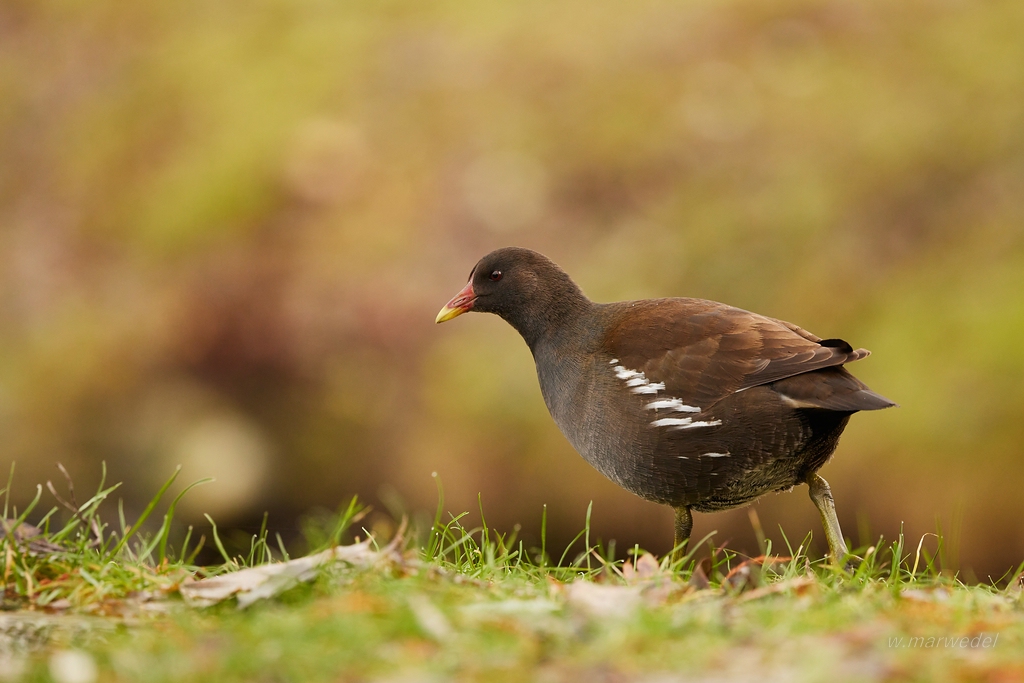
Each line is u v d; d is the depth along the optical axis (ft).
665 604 14.33
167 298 54.13
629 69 57.82
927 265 46.09
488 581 16.44
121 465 49.44
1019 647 11.95
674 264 49.37
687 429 21.07
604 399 22.15
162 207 58.08
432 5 65.92
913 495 38.11
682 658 11.64
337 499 46.60
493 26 62.75
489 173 54.85
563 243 51.88
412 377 48.21
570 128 55.88
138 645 12.59
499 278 24.54
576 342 23.35
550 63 59.26
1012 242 45.39
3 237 60.18
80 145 63.00
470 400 45.60
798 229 48.85
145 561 19.33
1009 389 39.24
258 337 52.13
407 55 62.08
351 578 14.90
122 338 53.67
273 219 55.67
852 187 49.73
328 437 48.21
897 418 39.75
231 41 65.72
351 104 60.03
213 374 51.98
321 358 50.52
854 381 20.38
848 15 57.77
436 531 19.47
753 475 21.33
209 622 13.83
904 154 50.21
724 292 48.03
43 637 13.69
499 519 42.80
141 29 68.03
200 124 61.46
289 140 58.44
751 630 12.54
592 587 14.78
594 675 11.27
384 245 53.26
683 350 21.39
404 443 46.57
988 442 38.17
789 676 11.04
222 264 54.44
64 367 53.36
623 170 53.52
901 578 18.17
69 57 67.51
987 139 49.49
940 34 55.31
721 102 55.06
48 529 18.61
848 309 45.78
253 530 46.06
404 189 55.52
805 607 13.75
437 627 12.39
